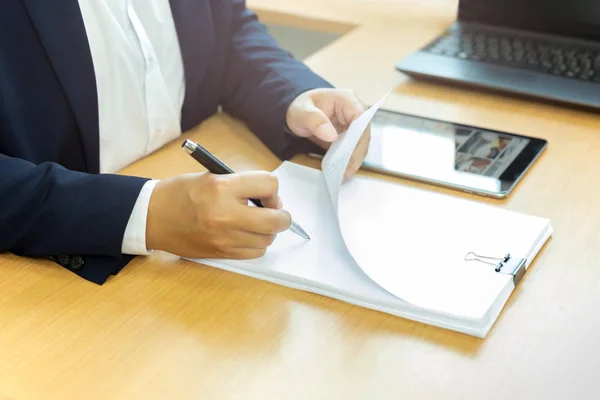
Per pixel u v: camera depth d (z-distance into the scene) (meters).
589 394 0.62
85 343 0.67
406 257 0.76
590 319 0.70
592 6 1.23
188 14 1.11
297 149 1.01
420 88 1.19
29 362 0.65
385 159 0.96
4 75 0.91
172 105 1.08
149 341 0.68
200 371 0.64
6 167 0.82
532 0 1.28
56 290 0.75
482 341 0.67
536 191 0.91
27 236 0.79
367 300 0.71
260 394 0.62
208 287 0.75
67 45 0.94
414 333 0.68
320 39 1.69
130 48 1.03
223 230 0.75
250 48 1.17
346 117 1.00
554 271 0.76
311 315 0.71
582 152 1.00
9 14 0.90
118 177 0.80
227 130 1.11
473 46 1.27
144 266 0.78
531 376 0.63
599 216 0.86
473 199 0.89
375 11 1.51
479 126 1.06
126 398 0.61
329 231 0.82
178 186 0.77
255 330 0.69
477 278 0.73
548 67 1.19
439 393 0.62
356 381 0.63
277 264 0.76
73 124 0.98
